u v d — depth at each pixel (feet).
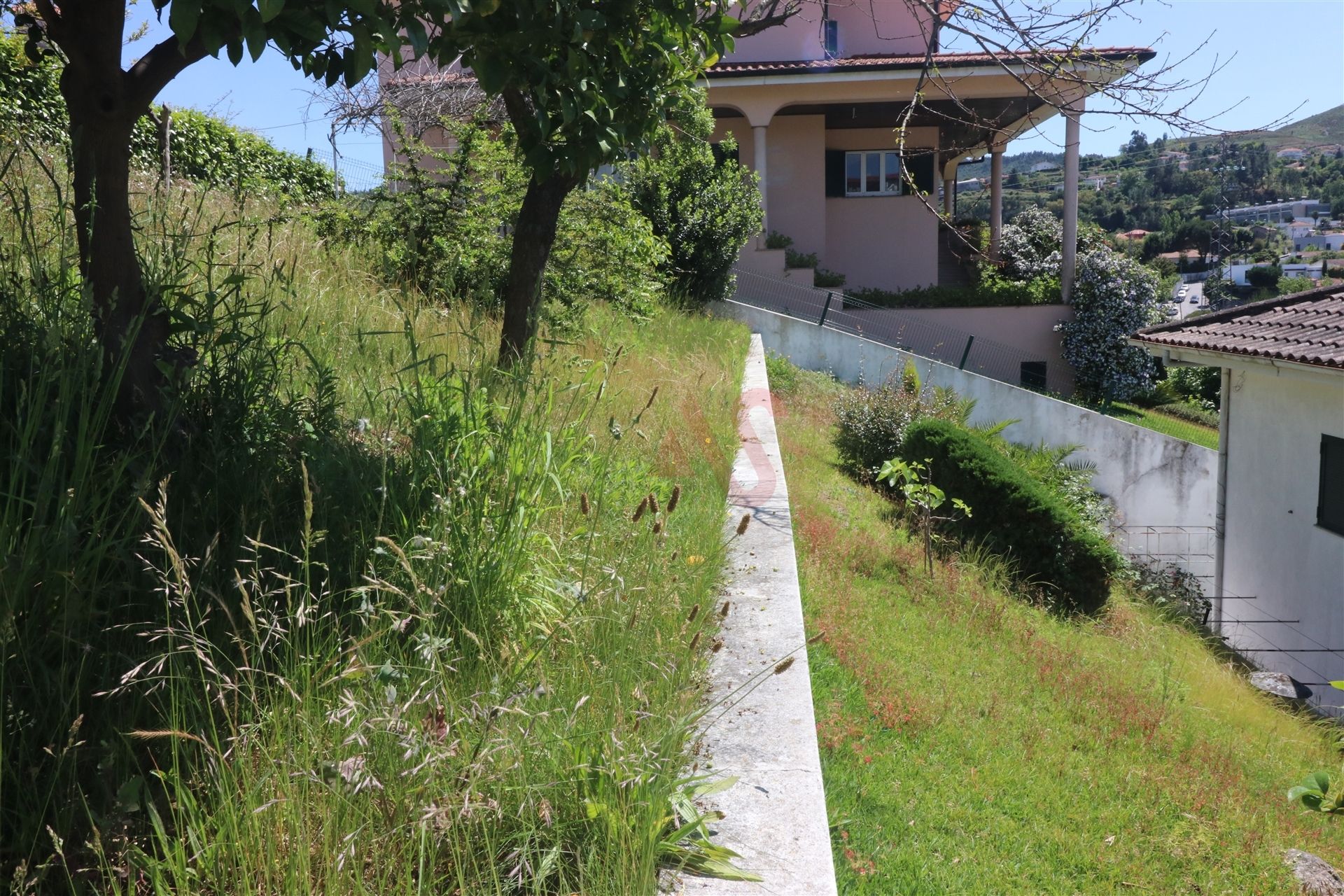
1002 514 31.58
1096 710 19.65
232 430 11.60
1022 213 86.69
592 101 16.19
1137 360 70.90
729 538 18.20
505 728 8.30
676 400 25.52
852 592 21.45
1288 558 37.37
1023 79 19.24
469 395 13.20
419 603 9.20
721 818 9.16
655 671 10.55
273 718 7.70
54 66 30.48
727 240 60.54
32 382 9.98
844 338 62.34
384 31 10.89
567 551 12.73
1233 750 20.11
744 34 27.61
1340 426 33.50
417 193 31.83
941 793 13.98
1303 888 13.99
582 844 7.83
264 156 43.39
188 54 11.98
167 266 13.00
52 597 7.74
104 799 7.00
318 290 22.36
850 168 81.76
